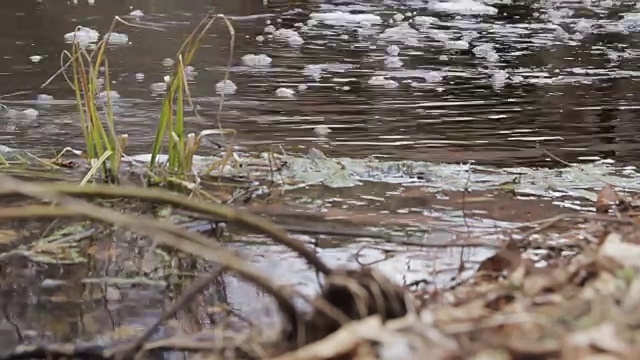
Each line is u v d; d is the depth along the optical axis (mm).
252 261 3967
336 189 4379
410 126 4969
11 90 5215
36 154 4559
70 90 5246
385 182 4441
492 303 3650
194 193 4234
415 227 4145
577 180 4500
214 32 7102
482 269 3855
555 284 3680
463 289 3719
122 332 3729
